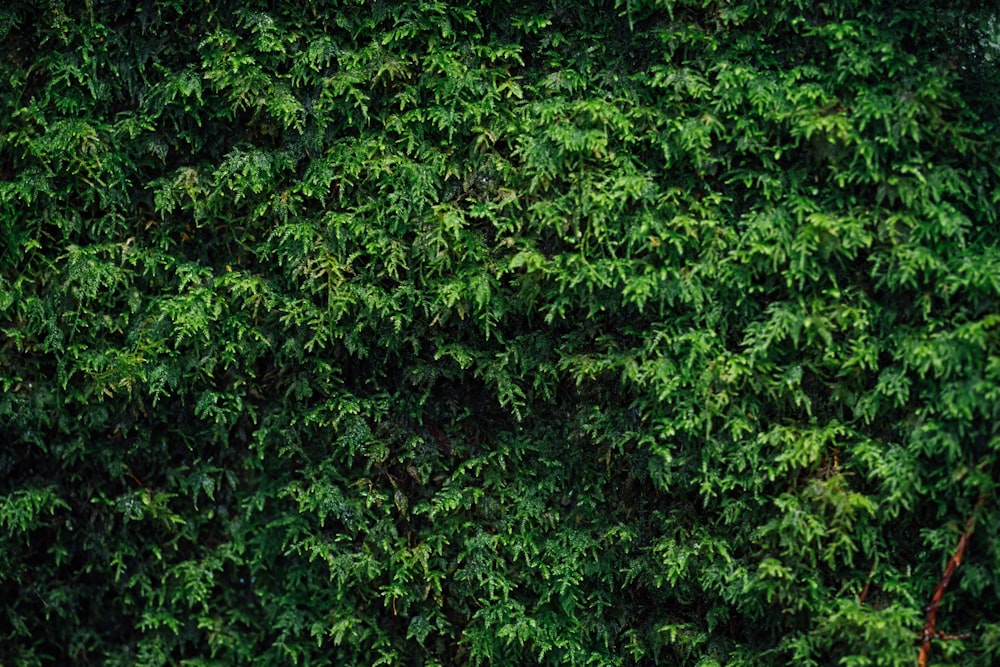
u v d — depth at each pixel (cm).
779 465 194
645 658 214
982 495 183
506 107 203
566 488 215
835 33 187
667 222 196
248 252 217
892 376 188
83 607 231
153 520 225
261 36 203
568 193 199
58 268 216
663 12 198
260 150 209
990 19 188
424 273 207
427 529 217
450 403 218
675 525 206
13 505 217
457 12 203
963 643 188
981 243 187
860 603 191
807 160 193
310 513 221
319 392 218
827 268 190
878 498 191
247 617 228
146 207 217
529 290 202
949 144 187
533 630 211
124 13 210
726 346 200
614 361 200
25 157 211
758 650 204
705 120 193
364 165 204
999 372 179
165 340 213
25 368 217
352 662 222
